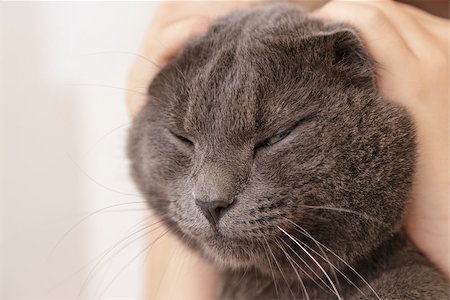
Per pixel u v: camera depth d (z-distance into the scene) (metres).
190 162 0.37
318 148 0.35
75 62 0.61
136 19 0.59
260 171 0.35
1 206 0.61
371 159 0.35
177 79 0.38
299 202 0.35
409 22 0.39
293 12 0.39
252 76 0.35
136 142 0.40
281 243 0.35
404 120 0.36
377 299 0.36
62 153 0.62
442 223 0.37
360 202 0.35
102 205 0.58
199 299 0.43
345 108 0.35
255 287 0.39
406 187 0.35
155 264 0.45
